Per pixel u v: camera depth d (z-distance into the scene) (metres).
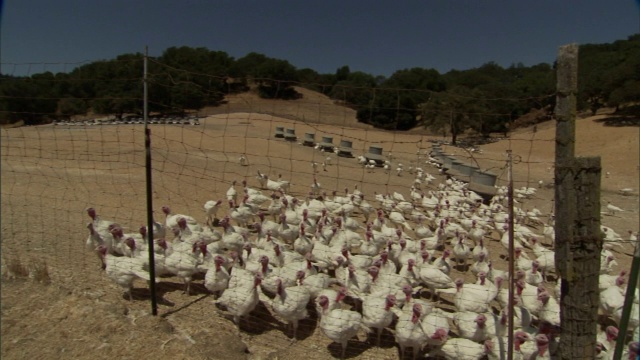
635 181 35.16
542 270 11.69
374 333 8.88
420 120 64.12
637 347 6.71
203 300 9.36
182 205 16.14
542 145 50.09
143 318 7.86
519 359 7.18
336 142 42.03
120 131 34.59
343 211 14.55
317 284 9.15
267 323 8.91
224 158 28.14
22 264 9.74
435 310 8.45
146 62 7.67
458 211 16.19
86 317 7.64
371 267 9.48
